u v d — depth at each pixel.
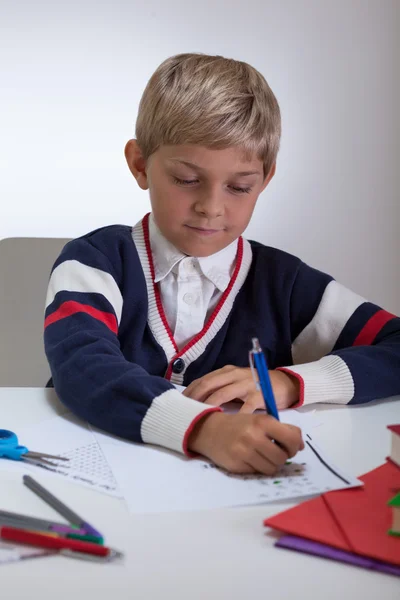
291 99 2.47
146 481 0.65
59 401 0.91
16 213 2.41
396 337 1.03
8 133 2.37
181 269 1.09
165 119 0.96
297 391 0.90
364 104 2.49
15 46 2.34
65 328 0.96
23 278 1.54
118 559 0.51
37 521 0.55
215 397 0.85
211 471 0.68
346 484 0.63
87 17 2.35
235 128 0.94
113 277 1.09
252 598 0.47
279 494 0.62
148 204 2.44
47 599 0.46
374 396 0.93
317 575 0.50
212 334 1.11
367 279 2.58
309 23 2.44
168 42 2.39
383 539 0.52
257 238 2.54
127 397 0.78
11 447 0.71
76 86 2.37
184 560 0.51
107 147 2.41
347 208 2.54
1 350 1.50
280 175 2.51
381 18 2.45
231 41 2.42
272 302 1.14
